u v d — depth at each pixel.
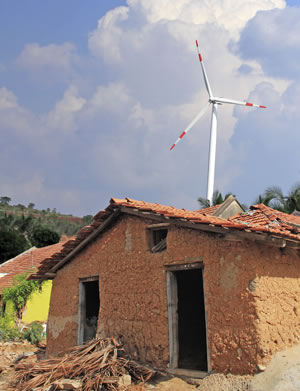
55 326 12.06
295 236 7.62
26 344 14.88
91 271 11.04
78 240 11.09
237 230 7.40
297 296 8.05
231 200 14.10
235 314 7.30
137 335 9.12
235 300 7.36
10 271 23.52
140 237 9.66
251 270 7.27
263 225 9.21
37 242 42.16
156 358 8.58
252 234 7.21
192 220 8.15
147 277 9.22
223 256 7.74
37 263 22.33
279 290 7.63
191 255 8.35
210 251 7.99
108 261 10.48
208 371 7.57
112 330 9.81
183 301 11.91
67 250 11.52
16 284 19.00
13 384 8.62
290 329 7.60
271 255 7.68
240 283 7.34
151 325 8.85
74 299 11.52
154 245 9.77
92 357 8.30
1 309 19.00
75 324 11.30
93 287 12.63
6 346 14.30
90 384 7.39
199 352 11.03
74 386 7.36
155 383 7.82
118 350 8.85
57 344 11.80
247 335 7.05
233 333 7.26
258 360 6.84
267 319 7.14
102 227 10.64
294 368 6.50
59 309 12.05
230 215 13.90
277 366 6.73
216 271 7.80
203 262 8.10
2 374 10.16
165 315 8.62
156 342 8.65
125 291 9.73
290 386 6.14
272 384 6.39
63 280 12.17
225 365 7.27
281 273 7.83
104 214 10.25
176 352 8.46
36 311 18.23
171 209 10.98
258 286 7.19
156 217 9.13
